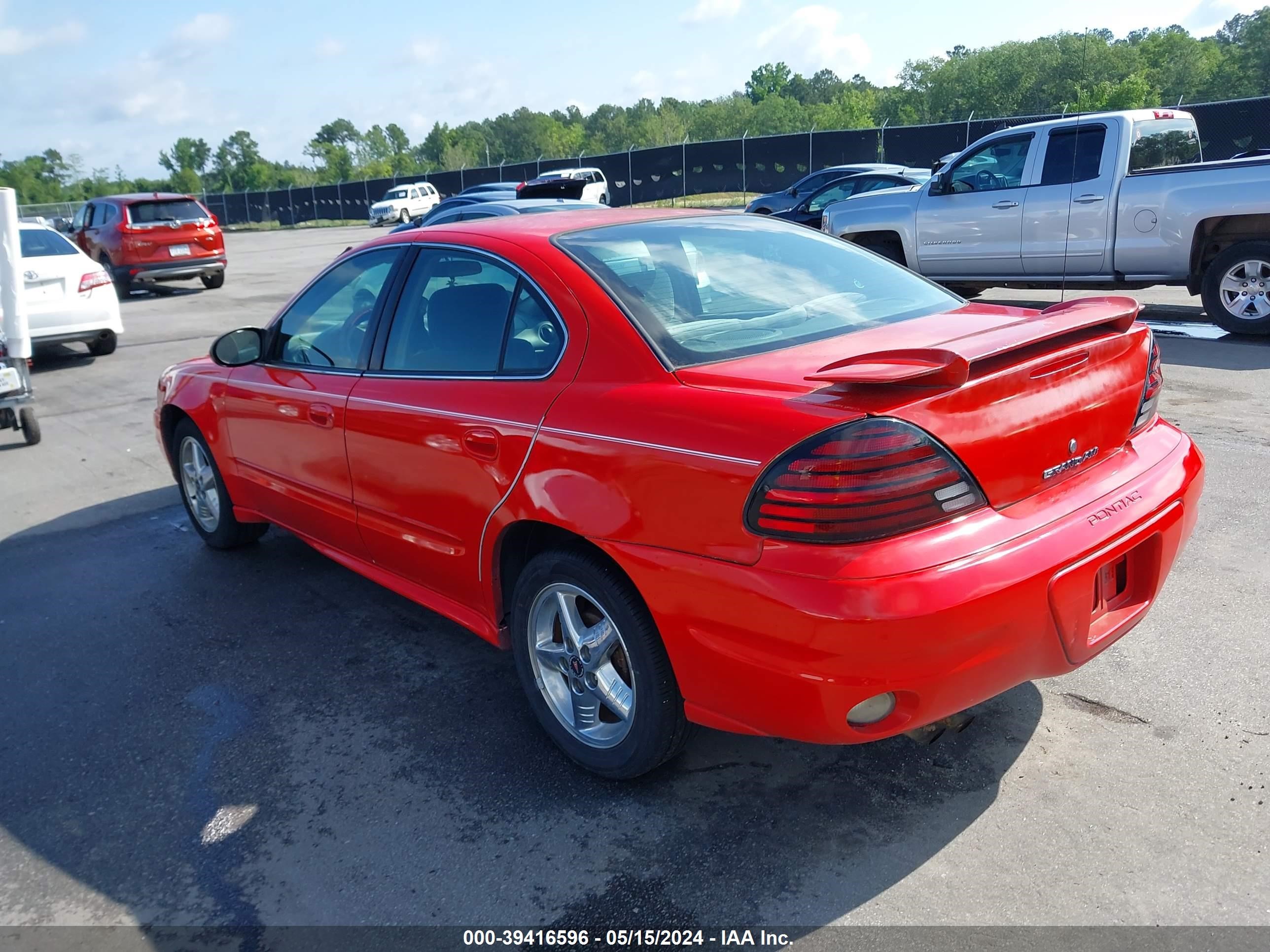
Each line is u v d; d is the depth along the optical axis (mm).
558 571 2771
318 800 2891
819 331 2859
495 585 3092
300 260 25375
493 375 3037
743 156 30562
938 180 10281
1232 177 8203
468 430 2990
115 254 17359
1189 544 4246
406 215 43125
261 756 3150
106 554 5105
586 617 2955
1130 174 8820
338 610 4266
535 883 2482
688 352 2674
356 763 3078
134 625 4219
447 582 3336
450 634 3975
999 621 2205
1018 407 2344
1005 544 2258
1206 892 2287
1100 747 2871
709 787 2826
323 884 2523
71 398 9211
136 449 7195
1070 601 2342
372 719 3338
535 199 16734
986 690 2307
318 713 3402
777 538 2213
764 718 2334
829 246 3537
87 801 2971
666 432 2441
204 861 2654
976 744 2930
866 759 2900
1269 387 6770
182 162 136000
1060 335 2541
